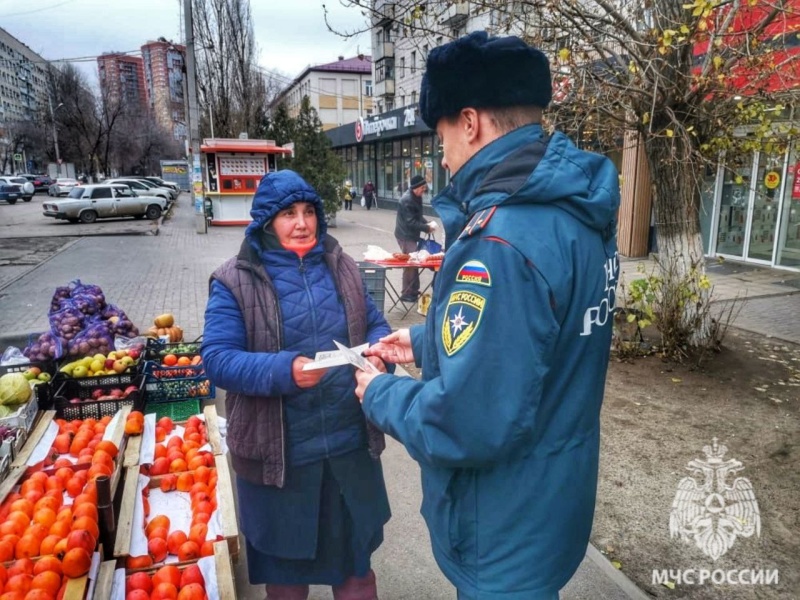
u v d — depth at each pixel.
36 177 48.38
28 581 1.98
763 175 10.26
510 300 1.12
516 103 1.28
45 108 62.69
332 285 2.10
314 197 2.03
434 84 1.32
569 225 1.20
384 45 35.22
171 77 53.81
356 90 56.91
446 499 1.33
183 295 8.62
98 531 2.29
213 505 2.62
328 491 2.06
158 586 2.11
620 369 5.23
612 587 2.51
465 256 1.21
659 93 4.73
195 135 17.08
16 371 3.95
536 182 1.17
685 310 5.54
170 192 35.03
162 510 2.69
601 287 1.27
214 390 4.20
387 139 26.33
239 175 19.48
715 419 4.21
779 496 3.25
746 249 10.88
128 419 3.20
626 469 3.56
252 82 28.80
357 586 2.20
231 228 19.33
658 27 4.90
